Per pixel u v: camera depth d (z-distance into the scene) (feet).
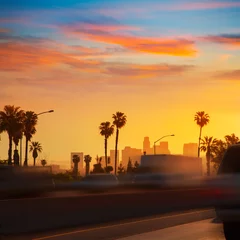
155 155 144.05
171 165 123.85
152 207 113.50
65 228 90.27
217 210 49.29
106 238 74.79
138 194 111.65
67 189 101.91
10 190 89.35
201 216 113.09
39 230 85.40
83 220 97.14
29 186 91.71
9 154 281.95
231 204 48.34
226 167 51.42
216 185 49.29
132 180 113.39
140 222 101.04
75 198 96.07
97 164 287.89
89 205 99.55
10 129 295.07
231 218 48.57
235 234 49.65
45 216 87.92
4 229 78.07
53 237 76.74
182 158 136.98
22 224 82.07
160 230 85.51
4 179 89.20
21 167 92.63
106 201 104.17
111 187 112.68
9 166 90.94
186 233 80.28
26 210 83.76
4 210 79.25
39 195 93.15
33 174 93.20
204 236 75.61
